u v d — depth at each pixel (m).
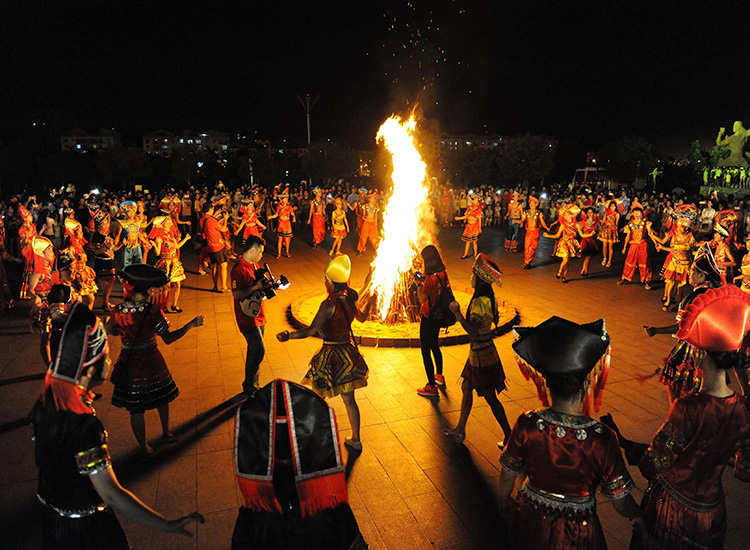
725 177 32.69
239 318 5.94
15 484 4.42
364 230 16.92
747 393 3.49
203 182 75.62
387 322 8.81
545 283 12.55
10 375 6.85
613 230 14.51
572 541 2.34
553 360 2.33
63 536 2.44
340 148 63.28
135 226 10.41
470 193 15.62
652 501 2.86
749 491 4.30
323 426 2.17
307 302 10.23
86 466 2.32
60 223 14.30
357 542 2.28
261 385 6.46
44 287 6.23
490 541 3.70
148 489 4.36
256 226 16.00
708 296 2.62
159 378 4.78
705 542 2.73
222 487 4.39
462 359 7.36
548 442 2.34
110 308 4.72
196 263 15.45
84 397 2.48
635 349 7.77
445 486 4.37
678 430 2.61
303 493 2.11
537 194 25.20
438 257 5.92
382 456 4.86
